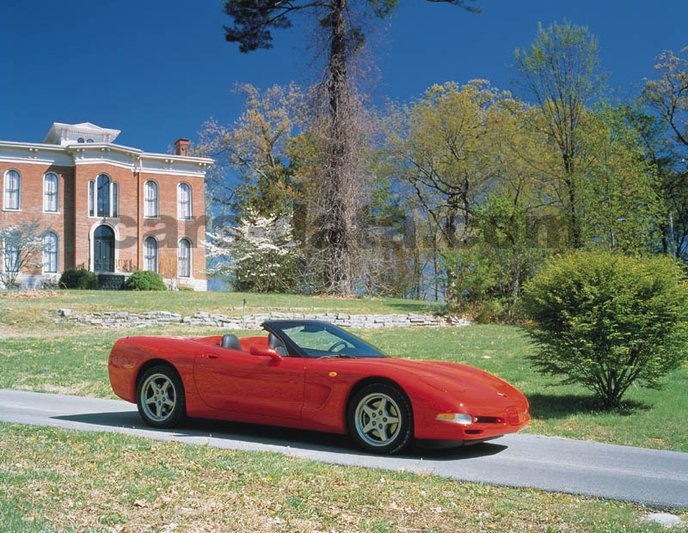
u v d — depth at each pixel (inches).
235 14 1355.8
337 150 1299.2
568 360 378.9
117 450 228.5
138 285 1382.9
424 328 860.6
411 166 1670.8
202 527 151.1
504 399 255.3
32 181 1514.5
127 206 1589.6
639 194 1002.1
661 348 360.8
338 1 1316.4
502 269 982.4
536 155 1215.6
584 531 159.3
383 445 245.1
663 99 1525.6
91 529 143.8
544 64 1118.4
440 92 1734.7
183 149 1729.8
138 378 306.2
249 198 1839.3
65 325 824.3
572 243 1032.8
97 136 1734.7
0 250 1392.7
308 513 165.0
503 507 177.3
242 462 215.9
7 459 209.5
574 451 277.0
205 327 843.4
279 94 1882.4
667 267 372.2
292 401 262.2
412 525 160.1
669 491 205.5
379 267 1375.5
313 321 298.7
